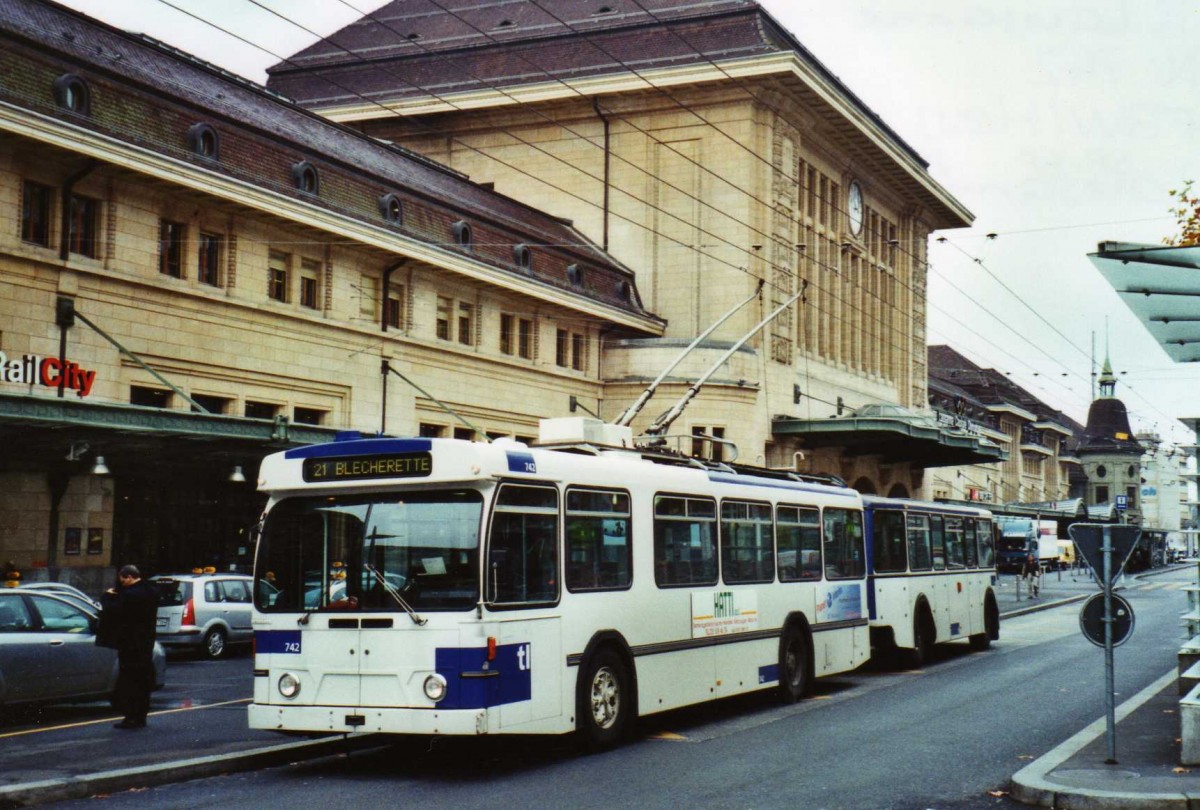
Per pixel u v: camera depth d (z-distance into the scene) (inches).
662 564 599.2
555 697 510.6
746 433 1849.2
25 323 1038.4
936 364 4315.9
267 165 1280.8
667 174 2001.7
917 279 2687.0
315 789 458.0
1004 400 3971.5
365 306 1423.5
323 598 497.4
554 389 1743.4
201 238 1224.8
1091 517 3836.1
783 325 2006.6
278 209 1254.9
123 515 1139.3
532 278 1657.2
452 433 1544.0
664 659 592.1
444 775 487.8
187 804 426.9
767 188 1971.0
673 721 649.6
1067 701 722.2
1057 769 461.4
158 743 546.9
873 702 729.6
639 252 2011.6
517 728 485.1
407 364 1467.8
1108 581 473.7
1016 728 612.1
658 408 1824.6
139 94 1149.7
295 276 1326.3
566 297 1720.0
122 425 920.3
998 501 3782.0
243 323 1251.2
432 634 476.1
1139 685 807.7
